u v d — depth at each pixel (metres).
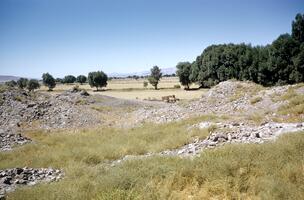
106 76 118.06
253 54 61.94
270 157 8.51
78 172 10.17
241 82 32.53
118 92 102.31
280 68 50.78
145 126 23.59
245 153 9.12
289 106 20.61
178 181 7.75
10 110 30.89
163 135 17.48
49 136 22.20
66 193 7.22
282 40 50.03
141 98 72.56
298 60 47.69
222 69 69.44
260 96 25.84
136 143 15.62
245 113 22.80
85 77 181.25
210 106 28.05
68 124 28.16
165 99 63.00
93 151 14.09
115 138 18.41
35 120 29.06
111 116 32.88
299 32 49.84
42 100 37.69
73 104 39.22
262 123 16.42
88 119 30.14
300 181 6.85
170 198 6.77
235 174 7.78
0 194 8.17
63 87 144.88
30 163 12.95
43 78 115.19
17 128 26.25
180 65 103.06
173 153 12.54
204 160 8.95
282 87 26.41
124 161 10.47
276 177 7.21
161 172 8.39
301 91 23.55
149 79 116.44
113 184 7.59
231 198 6.71
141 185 7.45
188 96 72.94
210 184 7.32
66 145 17.33
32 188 8.20
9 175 10.16
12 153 15.43
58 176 10.27
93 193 7.34
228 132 13.77
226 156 8.95
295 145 9.27
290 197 6.05
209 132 14.85
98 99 46.34
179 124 21.22
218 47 77.12
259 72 55.06
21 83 118.62
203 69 78.81
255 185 7.01
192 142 14.05
